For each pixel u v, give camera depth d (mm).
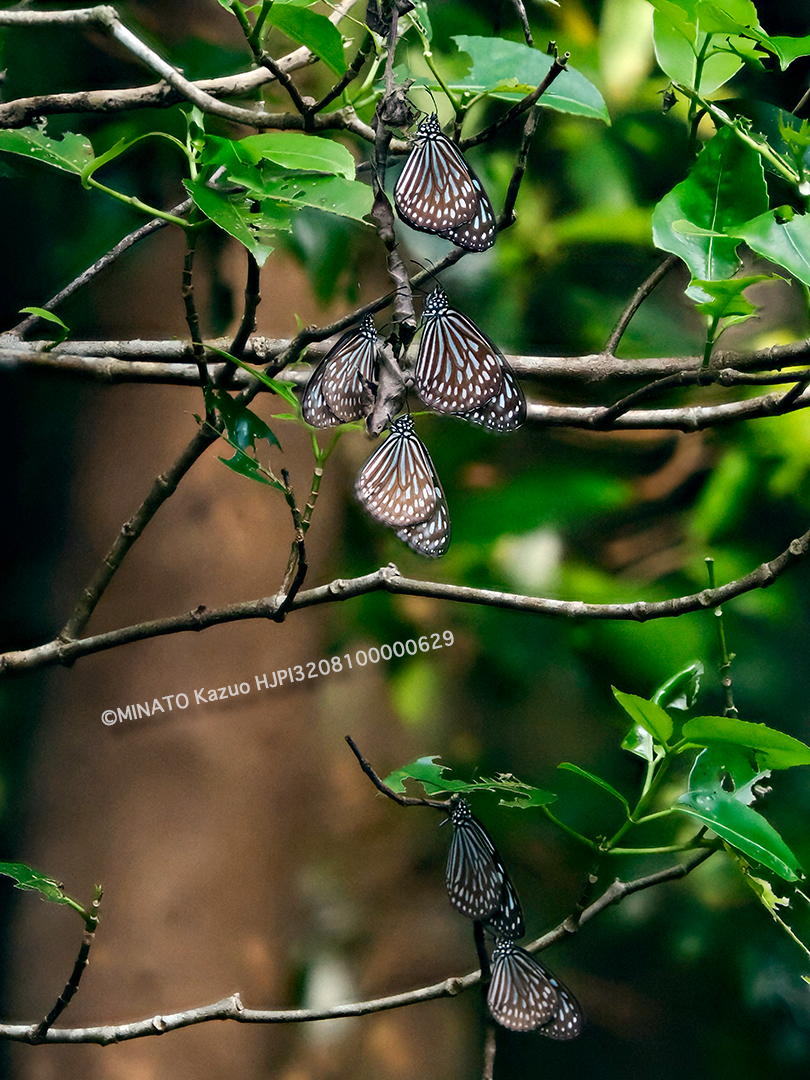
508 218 1604
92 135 1915
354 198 1582
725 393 2078
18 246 2090
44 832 1936
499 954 1646
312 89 1849
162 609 1957
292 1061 2111
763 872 1727
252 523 2002
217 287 2027
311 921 2139
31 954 1915
